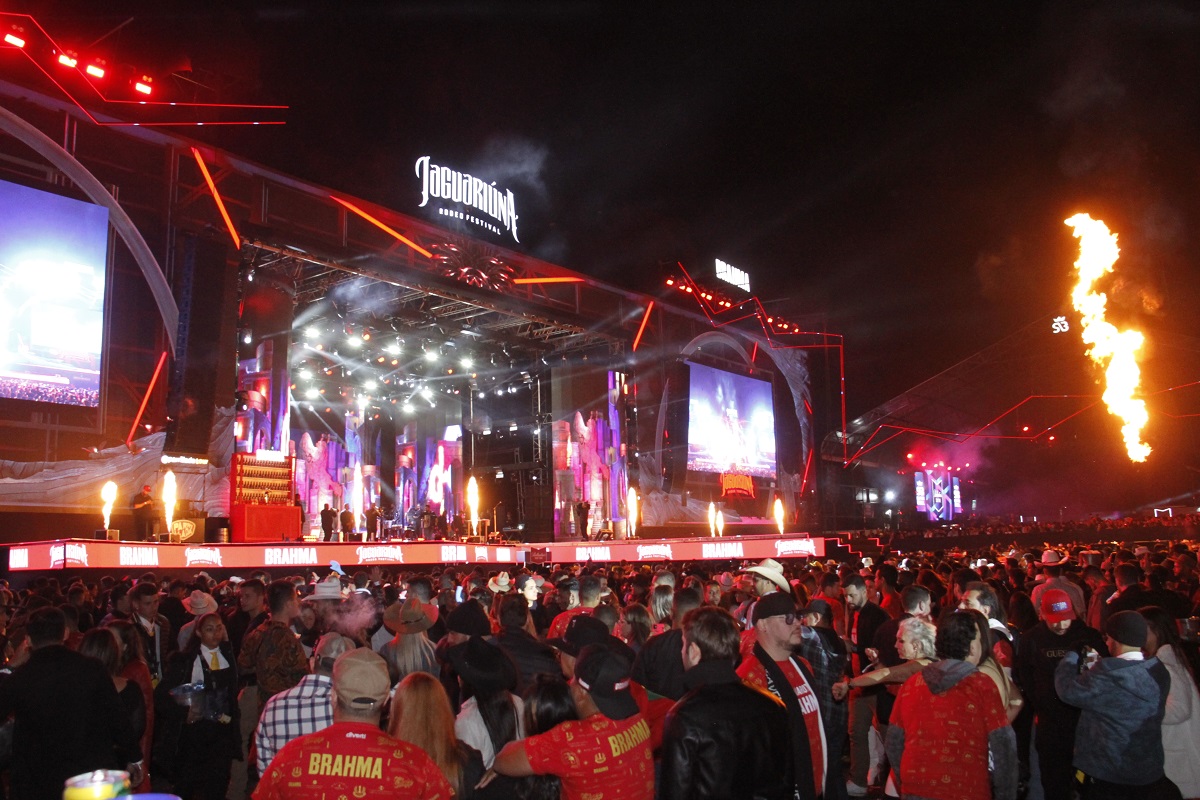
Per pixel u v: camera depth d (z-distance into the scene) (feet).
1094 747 17.01
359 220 90.63
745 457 133.49
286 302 90.22
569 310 111.65
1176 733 18.02
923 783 15.08
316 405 118.83
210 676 20.89
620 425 120.98
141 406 73.61
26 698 15.74
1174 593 26.25
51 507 66.39
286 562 61.26
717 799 11.67
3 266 63.62
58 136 69.77
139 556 53.83
